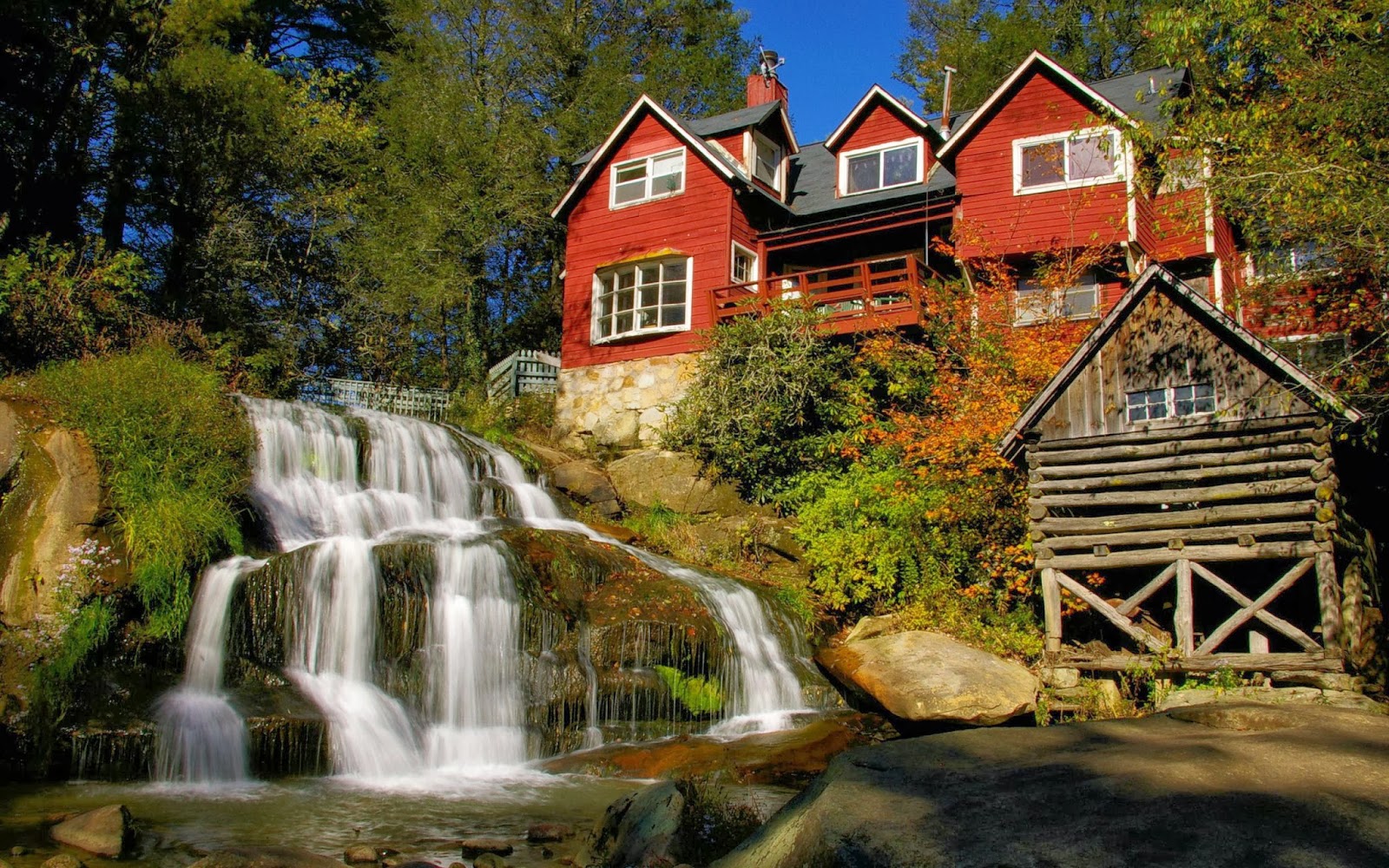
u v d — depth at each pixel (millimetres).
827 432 20766
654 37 34812
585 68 32281
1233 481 13055
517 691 12375
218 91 23297
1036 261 21469
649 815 7367
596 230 26219
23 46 20656
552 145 30375
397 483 17453
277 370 23312
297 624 11836
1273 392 12516
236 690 11156
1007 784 5512
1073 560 13023
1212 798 4996
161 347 16234
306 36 34562
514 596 13070
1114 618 12633
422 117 29234
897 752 6398
